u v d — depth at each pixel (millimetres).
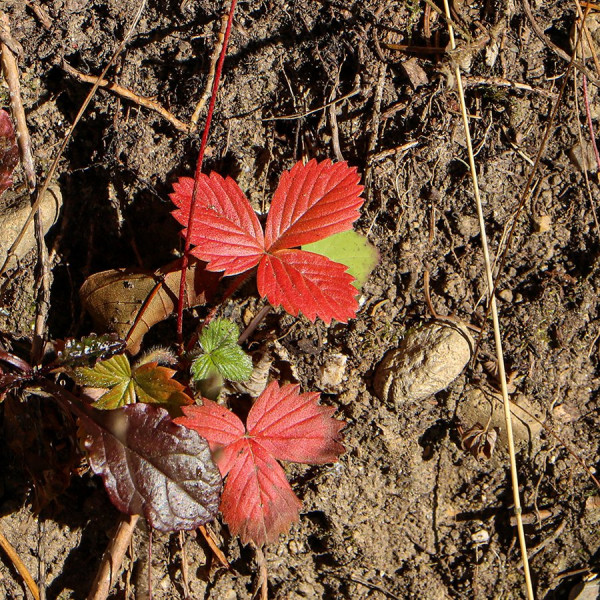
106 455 793
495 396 825
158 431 794
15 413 825
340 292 795
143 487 792
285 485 801
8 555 825
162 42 828
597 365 827
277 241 803
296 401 808
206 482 793
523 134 826
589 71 826
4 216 821
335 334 825
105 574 813
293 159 828
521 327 827
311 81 827
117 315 813
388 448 827
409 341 823
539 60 828
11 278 826
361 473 828
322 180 807
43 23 827
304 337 824
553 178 828
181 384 803
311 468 828
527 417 826
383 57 823
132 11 828
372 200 823
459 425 826
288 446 803
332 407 811
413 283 827
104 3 828
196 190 796
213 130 827
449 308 828
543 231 828
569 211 828
